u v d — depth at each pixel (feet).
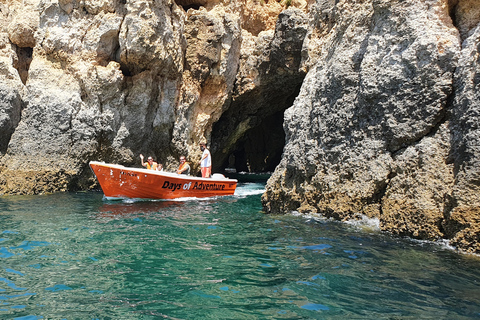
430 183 17.90
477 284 12.10
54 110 37.01
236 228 20.54
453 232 16.52
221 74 49.42
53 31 38.01
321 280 12.49
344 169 22.50
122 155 42.01
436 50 19.13
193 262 14.42
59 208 26.43
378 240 17.72
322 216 23.40
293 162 26.27
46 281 12.30
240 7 52.95
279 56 47.83
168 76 44.42
